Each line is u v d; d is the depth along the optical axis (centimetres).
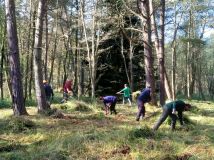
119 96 3450
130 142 1027
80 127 1350
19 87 1681
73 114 1775
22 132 1248
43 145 1058
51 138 1141
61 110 1939
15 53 1675
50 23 3719
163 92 2220
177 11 4306
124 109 2175
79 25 3400
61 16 3600
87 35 3612
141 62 3662
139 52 3569
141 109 1588
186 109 1330
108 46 3506
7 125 1288
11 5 1667
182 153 931
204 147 992
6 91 3662
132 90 3328
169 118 1395
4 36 2880
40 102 1794
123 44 3503
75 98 2764
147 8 2127
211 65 7612
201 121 1541
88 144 996
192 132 1233
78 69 3809
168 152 955
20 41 3181
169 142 1044
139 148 980
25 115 1662
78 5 3562
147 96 1598
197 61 5878
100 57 3531
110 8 3212
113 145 992
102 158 906
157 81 3516
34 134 1212
